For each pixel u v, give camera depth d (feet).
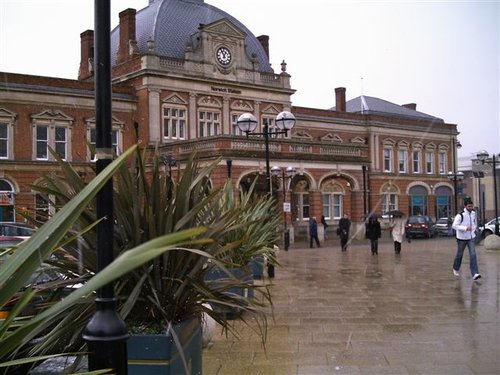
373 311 33.88
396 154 178.91
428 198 181.47
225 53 142.72
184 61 135.44
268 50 172.45
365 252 91.56
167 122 133.18
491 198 165.68
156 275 15.69
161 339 14.66
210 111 139.85
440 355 23.31
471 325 29.22
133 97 131.95
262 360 22.97
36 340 16.08
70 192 16.85
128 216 15.92
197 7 152.35
